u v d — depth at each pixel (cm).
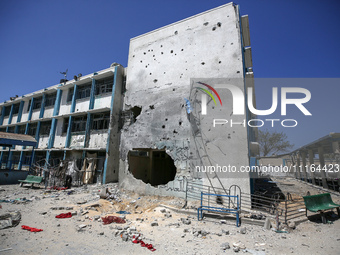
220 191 887
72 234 545
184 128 1040
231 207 845
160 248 473
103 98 1734
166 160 1720
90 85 1880
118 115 1645
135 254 439
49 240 500
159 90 1186
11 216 656
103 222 654
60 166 1477
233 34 1011
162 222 675
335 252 469
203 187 924
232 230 612
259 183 1695
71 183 1459
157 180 1581
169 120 1102
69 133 1852
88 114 1744
